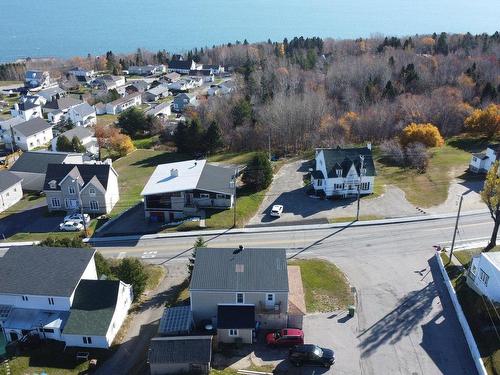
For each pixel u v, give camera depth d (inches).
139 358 1681.8
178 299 1982.0
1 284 1807.3
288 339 1675.7
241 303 1740.9
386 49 7268.7
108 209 2918.3
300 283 1915.6
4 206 3073.3
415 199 2856.8
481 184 3019.2
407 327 1782.7
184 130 4227.4
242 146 4274.1
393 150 3523.6
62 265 1897.1
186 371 1547.7
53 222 2824.8
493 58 6437.0
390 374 1574.8
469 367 1601.9
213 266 1798.7
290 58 7775.6
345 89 5334.6
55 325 1732.3
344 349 1678.2
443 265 2140.7
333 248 2349.9
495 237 2252.7
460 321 1803.6
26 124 4800.7
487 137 4045.3
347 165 2891.2
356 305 1909.4
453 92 4726.9
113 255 2378.2
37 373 1603.1
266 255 1851.6
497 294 1785.2
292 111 4151.1
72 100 6314.0
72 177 2866.6
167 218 2741.1
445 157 3550.7
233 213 2723.9
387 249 2326.5
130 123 5012.3
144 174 3695.9
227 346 1690.5
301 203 2859.3
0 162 4192.9
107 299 1801.2
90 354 1691.7
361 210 2743.6
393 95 4845.0
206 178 2854.3
